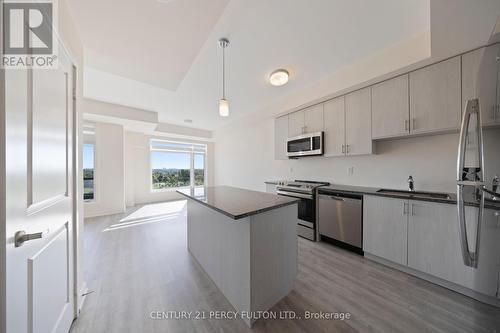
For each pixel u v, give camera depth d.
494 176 0.91
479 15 1.42
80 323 1.39
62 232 1.20
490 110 0.93
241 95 3.57
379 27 1.86
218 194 2.13
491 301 1.51
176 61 2.11
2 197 0.67
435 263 1.78
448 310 1.48
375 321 1.39
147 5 1.37
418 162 2.32
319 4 1.64
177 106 4.18
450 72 1.82
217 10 1.45
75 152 1.45
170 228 3.53
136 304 1.59
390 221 2.08
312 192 2.86
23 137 0.78
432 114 1.93
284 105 3.63
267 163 4.66
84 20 1.47
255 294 1.40
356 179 2.96
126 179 5.41
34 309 0.87
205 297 1.68
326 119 2.96
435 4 1.46
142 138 5.87
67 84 1.29
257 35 2.01
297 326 1.36
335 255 2.41
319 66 2.55
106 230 3.41
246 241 1.40
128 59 2.07
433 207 1.79
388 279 1.90
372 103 2.41
